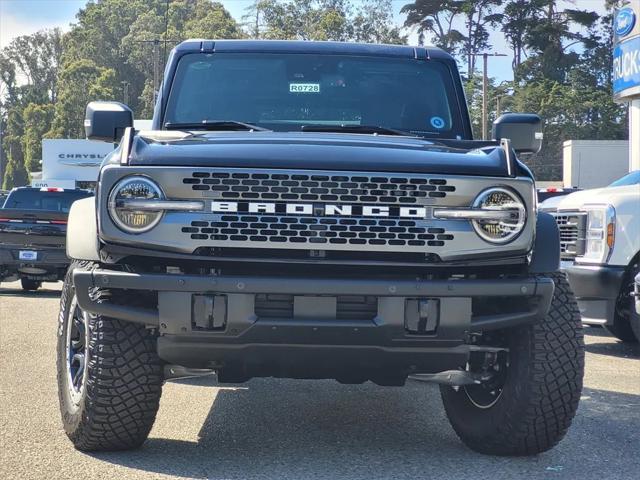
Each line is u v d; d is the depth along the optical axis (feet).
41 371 24.41
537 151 18.70
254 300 13.87
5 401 20.36
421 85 19.71
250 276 13.85
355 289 13.83
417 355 14.32
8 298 48.11
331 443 17.29
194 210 13.88
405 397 22.11
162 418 19.21
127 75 429.79
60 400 16.46
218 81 19.44
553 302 15.44
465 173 14.30
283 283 13.73
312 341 13.99
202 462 15.62
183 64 19.69
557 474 15.20
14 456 15.67
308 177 13.93
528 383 15.21
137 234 13.89
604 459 16.24
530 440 15.71
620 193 29.66
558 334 15.19
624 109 275.18
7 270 50.24
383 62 19.92
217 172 13.87
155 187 13.92
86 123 17.88
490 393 16.52
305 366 14.56
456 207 14.17
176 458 15.84
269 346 14.06
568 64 328.49
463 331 14.19
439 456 16.35
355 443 17.31
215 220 13.88
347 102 19.33
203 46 19.89
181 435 17.67
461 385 16.51
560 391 15.19
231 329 13.84
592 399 21.83
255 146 14.43
